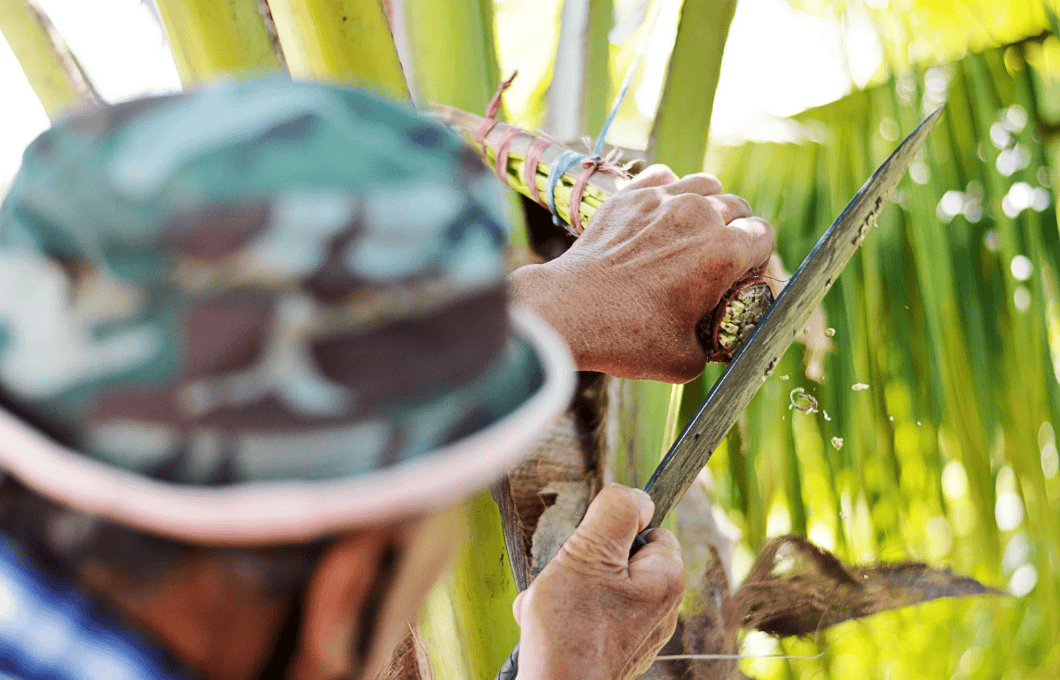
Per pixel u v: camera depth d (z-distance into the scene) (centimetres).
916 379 148
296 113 33
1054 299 148
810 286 78
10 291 33
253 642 35
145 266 31
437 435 34
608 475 96
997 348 144
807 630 104
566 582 65
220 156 32
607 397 95
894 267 147
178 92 36
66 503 33
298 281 31
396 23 109
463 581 94
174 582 34
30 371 32
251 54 92
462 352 34
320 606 35
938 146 148
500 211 37
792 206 153
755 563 105
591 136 118
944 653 175
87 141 33
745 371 77
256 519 32
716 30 97
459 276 34
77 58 108
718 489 148
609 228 83
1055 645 152
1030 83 148
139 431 31
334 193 32
